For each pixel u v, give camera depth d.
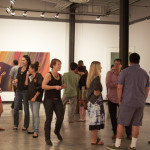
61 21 12.81
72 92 7.29
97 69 5.06
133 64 4.63
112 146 4.75
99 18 12.34
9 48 12.22
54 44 12.73
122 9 8.57
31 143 5.25
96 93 5.05
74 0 9.09
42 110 9.73
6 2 12.16
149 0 11.88
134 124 4.62
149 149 4.95
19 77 6.23
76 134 6.07
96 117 5.07
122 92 4.66
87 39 13.20
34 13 12.50
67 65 12.88
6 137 5.71
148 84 4.69
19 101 6.35
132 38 13.27
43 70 12.55
